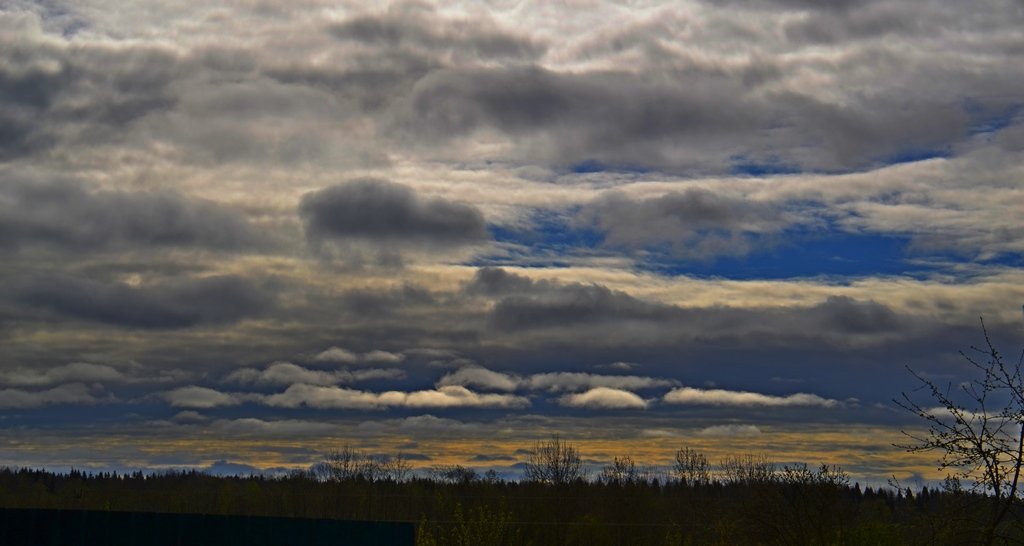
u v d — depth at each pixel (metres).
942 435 15.05
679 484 57.19
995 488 14.92
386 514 66.75
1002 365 14.71
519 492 65.31
